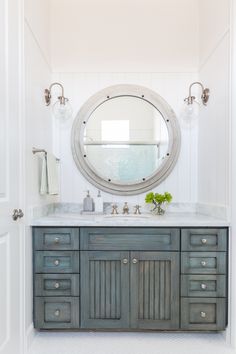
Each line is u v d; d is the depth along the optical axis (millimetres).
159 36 2367
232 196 1773
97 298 1841
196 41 2357
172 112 2357
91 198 2258
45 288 1841
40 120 2055
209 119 2135
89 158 2365
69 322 1838
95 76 2369
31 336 1802
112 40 2371
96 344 1806
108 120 2369
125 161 2369
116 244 1836
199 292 1830
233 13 1739
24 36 1692
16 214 1552
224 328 1826
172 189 2365
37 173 1959
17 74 1596
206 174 2188
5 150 1438
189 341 1848
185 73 2369
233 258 1771
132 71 2367
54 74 2369
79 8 2369
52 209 2301
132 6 2361
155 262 1839
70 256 1842
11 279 1503
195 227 1833
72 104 2367
